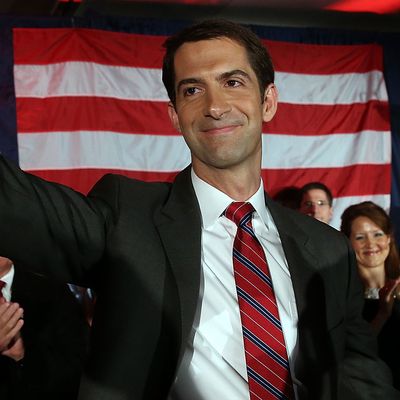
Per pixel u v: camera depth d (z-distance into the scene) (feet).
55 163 17.70
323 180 19.76
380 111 20.35
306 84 19.88
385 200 20.13
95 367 5.15
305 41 20.13
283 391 5.49
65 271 5.16
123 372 5.08
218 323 5.47
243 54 5.73
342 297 6.23
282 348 5.55
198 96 5.67
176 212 5.72
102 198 5.62
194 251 5.53
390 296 12.01
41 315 8.95
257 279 5.67
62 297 9.29
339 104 20.12
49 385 8.70
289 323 5.73
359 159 20.02
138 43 18.56
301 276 5.92
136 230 5.43
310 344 5.76
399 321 11.78
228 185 5.85
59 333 8.98
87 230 5.19
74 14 19.81
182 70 5.68
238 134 5.61
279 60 19.75
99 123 18.07
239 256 5.72
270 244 6.03
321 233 6.40
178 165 18.62
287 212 6.46
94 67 18.13
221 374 5.38
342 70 20.24
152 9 20.01
